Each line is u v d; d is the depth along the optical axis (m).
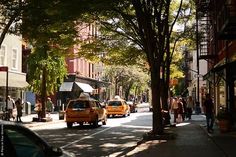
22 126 5.91
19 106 33.41
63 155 6.64
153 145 17.38
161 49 20.62
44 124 33.44
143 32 21.30
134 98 97.62
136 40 25.17
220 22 27.19
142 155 14.45
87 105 30.27
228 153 14.52
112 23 25.77
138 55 32.53
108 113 47.44
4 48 39.84
